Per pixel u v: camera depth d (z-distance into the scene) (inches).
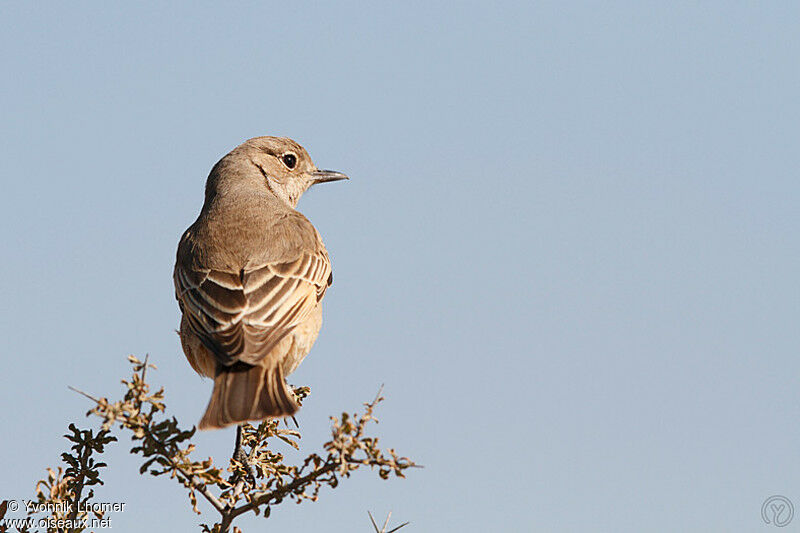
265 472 404.5
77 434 353.1
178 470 315.3
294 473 314.0
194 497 325.7
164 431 312.7
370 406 294.7
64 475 350.9
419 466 292.7
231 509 321.7
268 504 318.0
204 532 328.5
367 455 291.1
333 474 308.3
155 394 312.2
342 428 291.3
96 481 353.1
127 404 306.0
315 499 311.6
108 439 354.0
